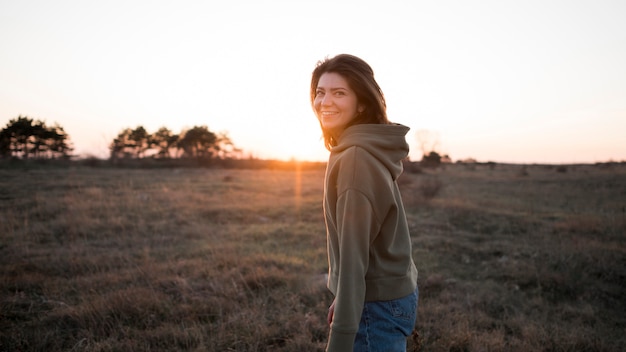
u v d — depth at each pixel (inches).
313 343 111.8
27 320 129.1
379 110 43.6
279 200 471.8
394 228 39.7
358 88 42.6
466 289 169.0
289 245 248.1
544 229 300.5
